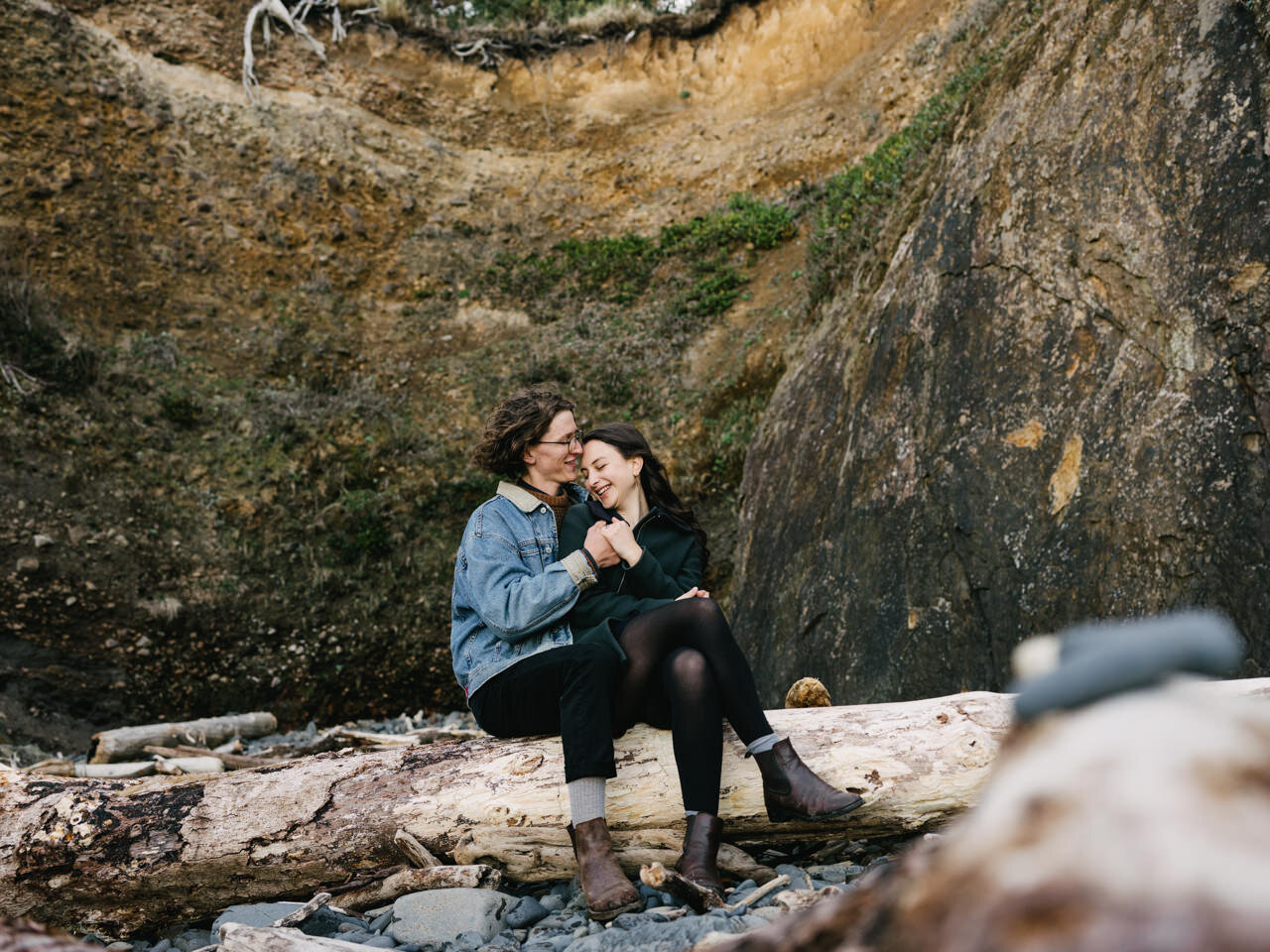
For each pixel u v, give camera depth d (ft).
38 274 39.65
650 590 9.99
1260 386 13.21
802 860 10.02
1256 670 12.18
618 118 54.39
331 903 9.57
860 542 20.13
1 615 30.83
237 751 24.43
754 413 40.27
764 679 22.36
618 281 48.21
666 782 9.52
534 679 9.52
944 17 45.80
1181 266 14.90
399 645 37.01
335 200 49.08
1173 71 16.14
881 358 21.76
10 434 34.19
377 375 44.39
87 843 9.73
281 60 51.62
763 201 48.39
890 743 9.74
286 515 38.06
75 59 45.21
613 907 8.30
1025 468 16.67
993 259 18.88
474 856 9.72
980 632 16.66
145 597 33.73
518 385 43.98
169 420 38.78
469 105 54.80
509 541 10.24
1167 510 13.92
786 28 52.54
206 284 44.11
